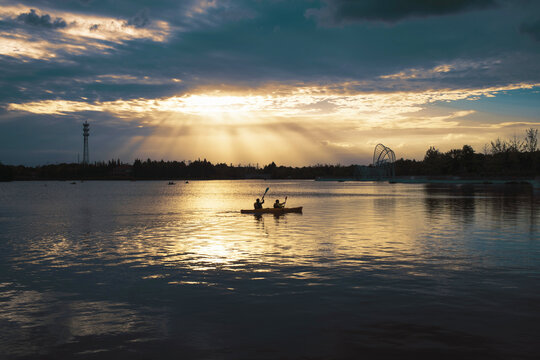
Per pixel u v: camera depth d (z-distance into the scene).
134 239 22.36
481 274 13.49
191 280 13.18
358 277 13.24
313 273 13.87
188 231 25.66
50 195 90.00
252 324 9.23
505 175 149.12
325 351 7.79
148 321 9.52
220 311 10.13
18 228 27.95
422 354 7.61
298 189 128.50
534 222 27.89
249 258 16.61
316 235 23.02
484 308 10.08
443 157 194.88
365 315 9.69
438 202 50.16
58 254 18.00
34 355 7.83
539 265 14.79
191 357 7.62
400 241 20.47
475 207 41.16
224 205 53.66
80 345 8.25
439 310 9.97
